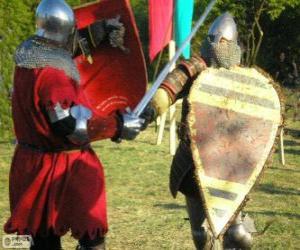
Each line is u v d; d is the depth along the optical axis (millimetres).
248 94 5500
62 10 4801
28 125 4840
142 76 5156
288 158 14266
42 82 4680
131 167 12438
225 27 5562
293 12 30281
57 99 4605
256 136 5457
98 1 5094
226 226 5367
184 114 5543
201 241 5770
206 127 5422
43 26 4801
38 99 4691
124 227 8328
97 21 5156
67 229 4840
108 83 5246
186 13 13109
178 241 7773
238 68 5547
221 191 5391
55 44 4793
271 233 8133
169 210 9195
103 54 5230
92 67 5258
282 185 11266
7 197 9828
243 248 5770
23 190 4902
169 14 12867
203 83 5449
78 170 4875
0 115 13570
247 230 5781
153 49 13039
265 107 5500
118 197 9961
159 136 15375
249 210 9273
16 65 4852
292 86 21203
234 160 5418
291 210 9414
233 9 25328
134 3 35031
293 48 30844
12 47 13289
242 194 5398
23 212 4855
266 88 5527
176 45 13352
